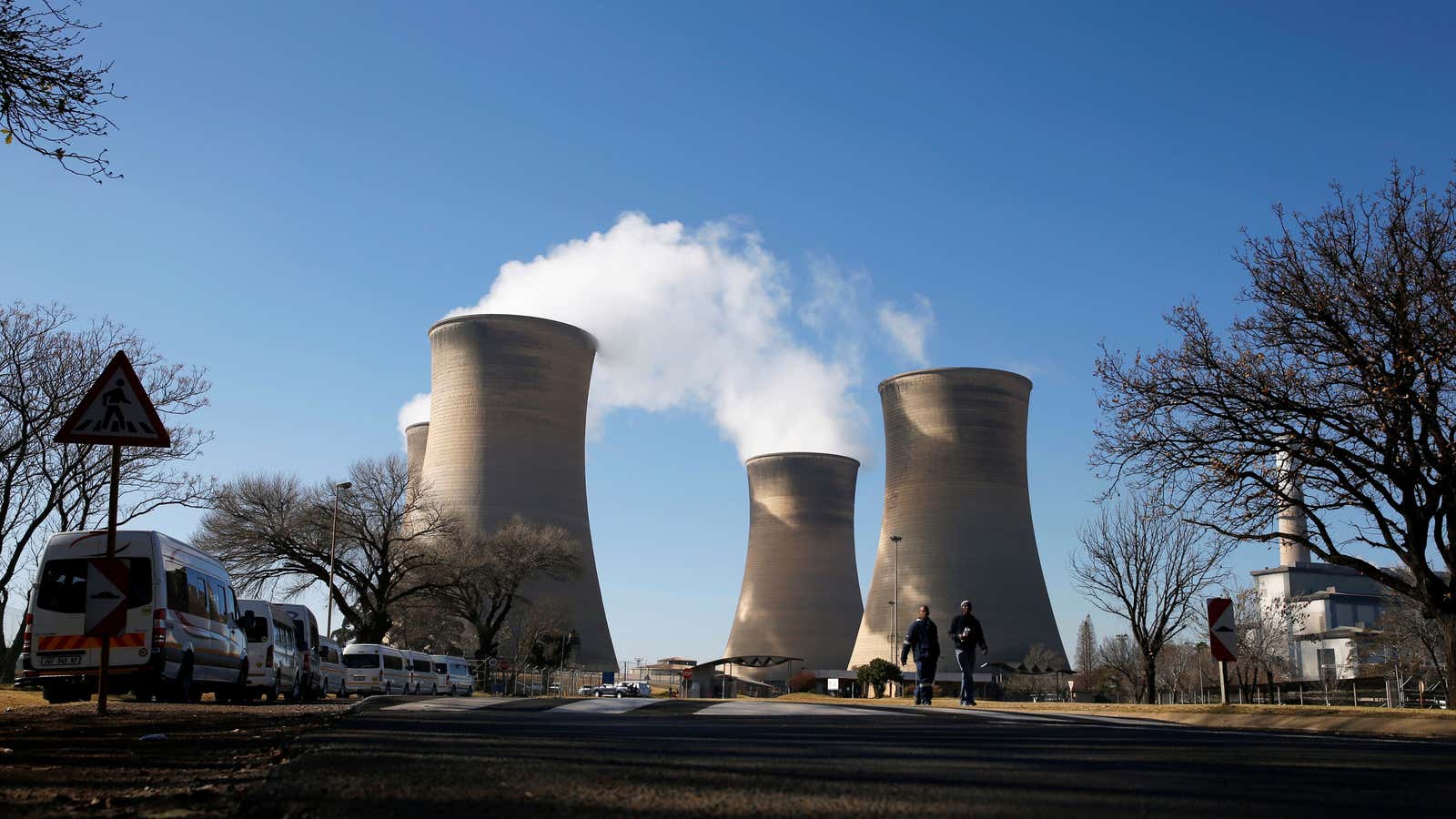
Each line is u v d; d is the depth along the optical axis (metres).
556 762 5.43
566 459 90.06
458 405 88.06
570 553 67.94
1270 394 20.45
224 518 55.91
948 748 6.77
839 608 114.19
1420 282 20.03
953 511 91.06
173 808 3.92
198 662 18.81
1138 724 10.93
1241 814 4.03
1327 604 99.94
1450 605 20.41
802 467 116.50
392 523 57.03
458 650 73.00
